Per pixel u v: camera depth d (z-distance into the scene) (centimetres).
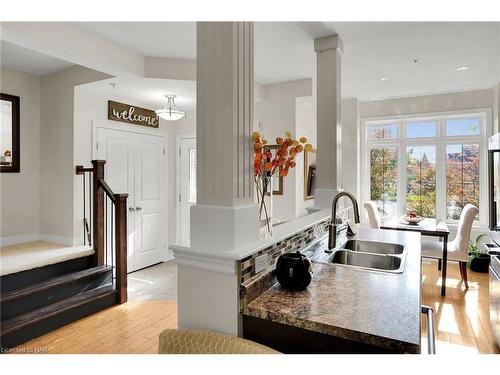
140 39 305
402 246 216
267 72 400
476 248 457
